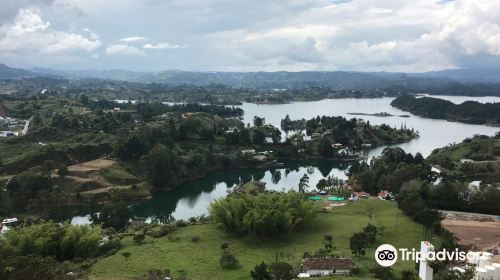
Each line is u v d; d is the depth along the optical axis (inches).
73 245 3740.2
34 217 5679.1
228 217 4207.7
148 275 3107.8
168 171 7539.4
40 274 2299.5
